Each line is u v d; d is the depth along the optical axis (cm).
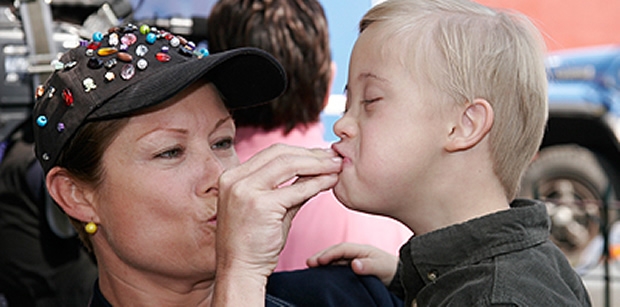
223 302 182
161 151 198
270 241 185
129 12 376
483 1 670
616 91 695
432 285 197
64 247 339
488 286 181
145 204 199
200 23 367
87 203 209
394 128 196
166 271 205
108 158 200
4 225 336
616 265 581
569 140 713
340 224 287
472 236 194
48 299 341
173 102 199
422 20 201
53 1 361
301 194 190
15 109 346
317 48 308
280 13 307
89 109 195
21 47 347
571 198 701
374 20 210
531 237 195
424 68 195
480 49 198
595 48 691
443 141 196
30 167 334
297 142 308
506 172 203
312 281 236
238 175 190
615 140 697
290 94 304
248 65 209
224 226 188
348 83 210
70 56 209
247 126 310
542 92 207
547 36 232
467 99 195
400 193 199
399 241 294
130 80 197
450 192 200
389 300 239
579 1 686
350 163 202
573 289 199
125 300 215
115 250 208
